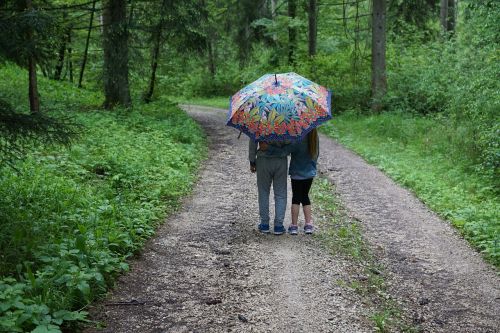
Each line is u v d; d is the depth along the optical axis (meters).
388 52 25.77
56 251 5.37
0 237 5.36
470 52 16.83
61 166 9.30
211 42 37.38
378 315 4.99
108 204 7.51
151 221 7.42
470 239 7.65
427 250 7.24
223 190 9.92
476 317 5.23
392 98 22.11
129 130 14.82
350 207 9.41
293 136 6.38
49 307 4.36
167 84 39.94
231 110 6.64
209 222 7.80
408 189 10.98
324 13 31.56
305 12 30.94
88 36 26.16
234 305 5.04
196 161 12.61
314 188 10.52
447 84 18.61
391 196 10.34
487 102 12.76
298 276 5.82
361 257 6.73
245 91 6.72
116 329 4.46
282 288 5.48
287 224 7.84
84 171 9.03
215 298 5.18
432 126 17.61
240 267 6.04
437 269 6.54
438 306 5.46
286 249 6.70
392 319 5.01
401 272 6.42
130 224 6.74
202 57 22.27
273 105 6.38
